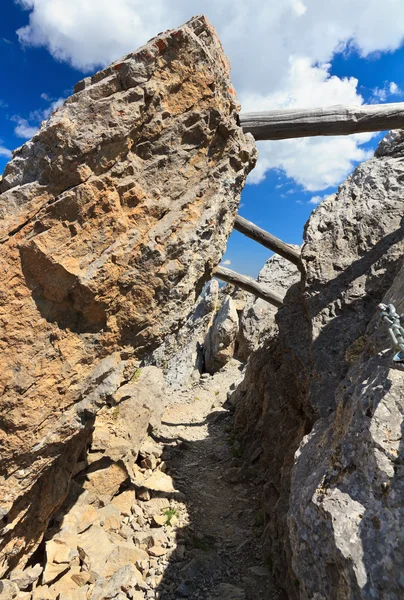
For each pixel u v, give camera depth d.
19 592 4.46
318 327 5.56
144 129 4.07
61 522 5.42
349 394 3.58
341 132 5.17
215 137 4.55
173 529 6.00
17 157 3.94
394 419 2.79
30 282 3.90
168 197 4.33
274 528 5.43
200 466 8.34
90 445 6.29
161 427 9.79
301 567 2.79
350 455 2.94
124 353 4.54
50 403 4.12
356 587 2.22
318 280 5.97
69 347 4.15
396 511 2.38
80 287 3.94
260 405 8.94
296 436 6.29
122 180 4.01
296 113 5.03
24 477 4.17
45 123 3.95
